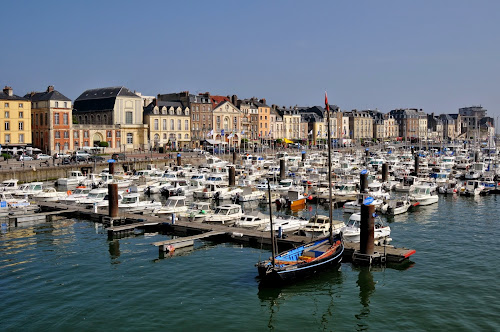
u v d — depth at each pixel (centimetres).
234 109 15375
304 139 18412
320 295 3016
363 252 3572
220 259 3734
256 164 10306
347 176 8031
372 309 2806
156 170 8750
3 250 3956
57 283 3177
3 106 10619
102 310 2762
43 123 11306
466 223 5025
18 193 6347
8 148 10688
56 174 8519
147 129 13138
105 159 10094
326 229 4244
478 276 3306
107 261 3672
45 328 2544
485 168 9669
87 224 4988
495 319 2644
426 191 6366
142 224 4672
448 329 2539
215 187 7038
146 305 2836
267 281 3095
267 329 2566
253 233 4262
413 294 3003
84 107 13525
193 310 2778
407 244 4144
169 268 3503
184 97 14300
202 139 14350
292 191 6172
